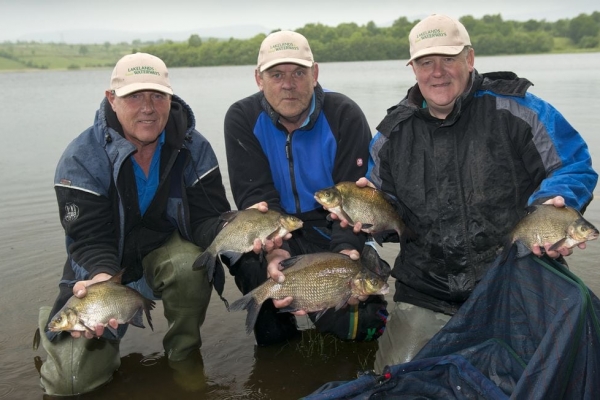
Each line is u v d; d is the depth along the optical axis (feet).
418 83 13.46
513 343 12.09
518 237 11.53
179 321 15.20
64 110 76.64
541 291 11.41
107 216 14.49
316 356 15.40
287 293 12.77
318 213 16.01
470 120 13.00
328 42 266.77
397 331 13.99
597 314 10.74
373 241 15.85
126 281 15.65
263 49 15.05
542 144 12.53
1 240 23.52
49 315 14.16
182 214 15.40
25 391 13.91
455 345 12.09
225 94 95.50
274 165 15.96
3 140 49.19
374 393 11.51
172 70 246.47
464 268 13.06
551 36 299.17
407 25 280.72
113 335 14.23
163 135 14.92
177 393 13.83
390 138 13.87
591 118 48.73
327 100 15.88
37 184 32.48
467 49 13.12
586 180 12.36
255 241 13.29
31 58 416.26
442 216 13.06
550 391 9.82
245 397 13.61
